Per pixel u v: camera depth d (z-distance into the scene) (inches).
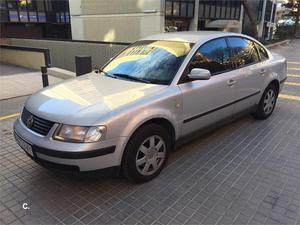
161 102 130.8
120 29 961.5
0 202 121.0
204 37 163.5
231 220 110.3
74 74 358.0
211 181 135.2
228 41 176.4
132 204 119.6
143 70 153.3
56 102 127.0
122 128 117.6
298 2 1763.0
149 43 172.6
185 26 1003.3
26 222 109.9
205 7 1054.4
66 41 606.2
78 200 122.3
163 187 130.7
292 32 1654.8
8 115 229.3
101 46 535.8
